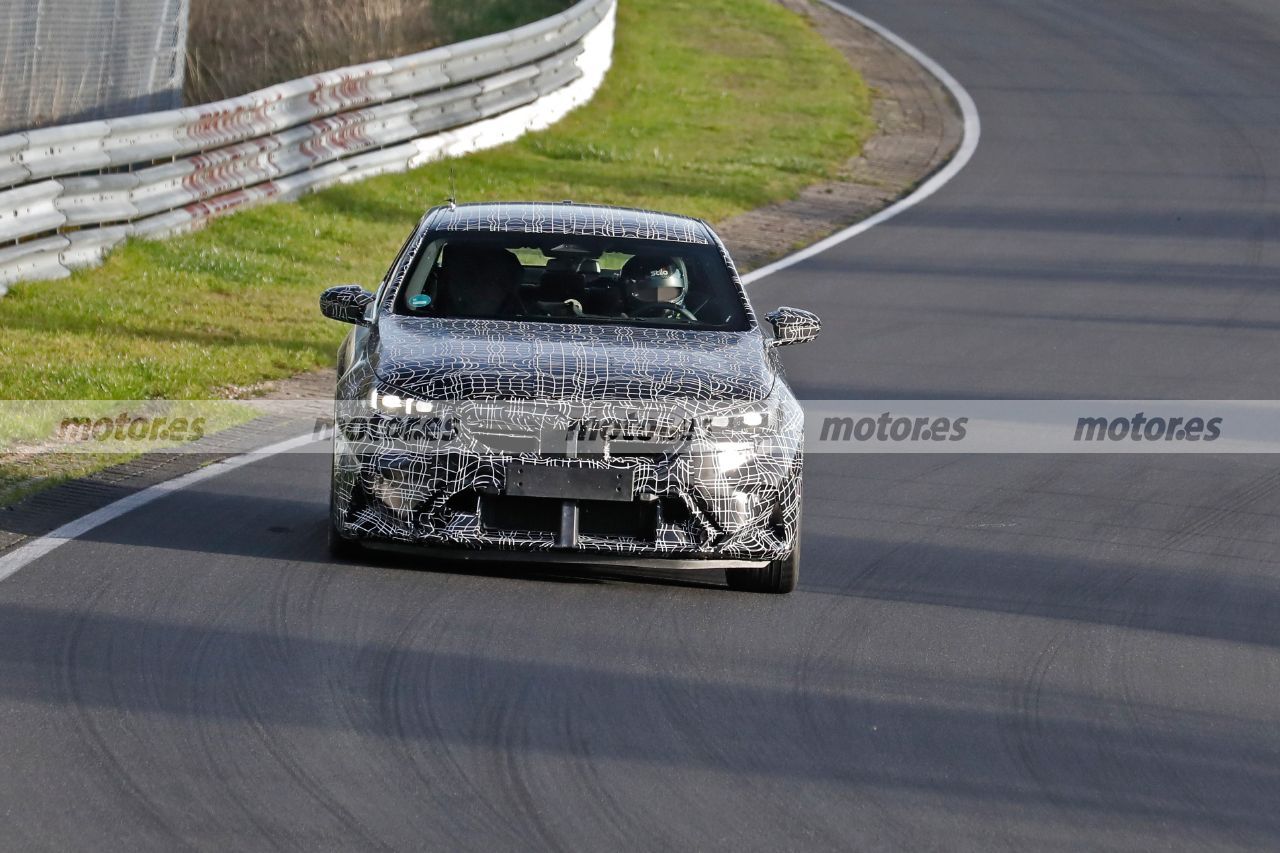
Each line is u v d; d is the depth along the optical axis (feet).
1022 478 119.55
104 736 64.34
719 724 70.23
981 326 173.37
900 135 291.58
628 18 364.79
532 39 256.11
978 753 69.05
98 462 106.42
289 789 60.80
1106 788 66.23
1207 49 378.94
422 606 82.38
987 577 95.04
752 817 61.05
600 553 83.10
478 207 104.12
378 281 176.96
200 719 66.64
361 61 252.83
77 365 130.11
